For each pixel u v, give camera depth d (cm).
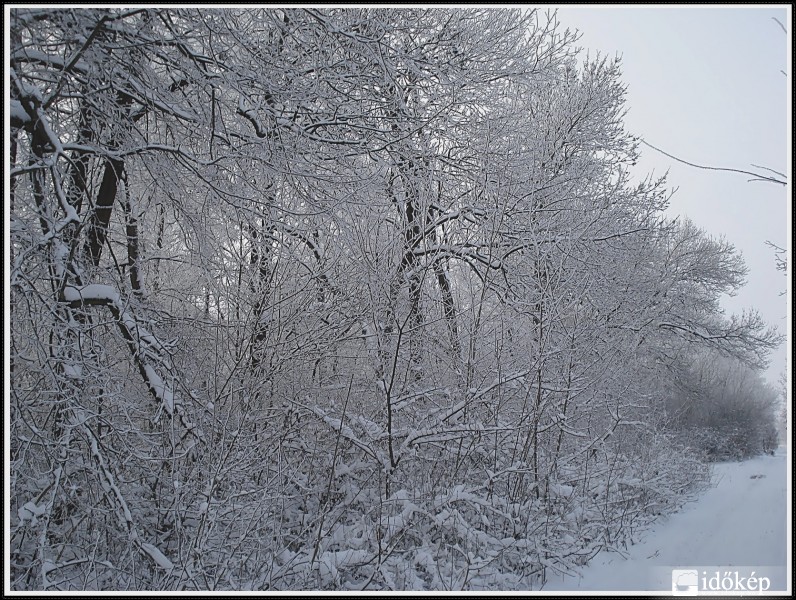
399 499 598
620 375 955
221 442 580
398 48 853
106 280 698
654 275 1449
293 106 726
